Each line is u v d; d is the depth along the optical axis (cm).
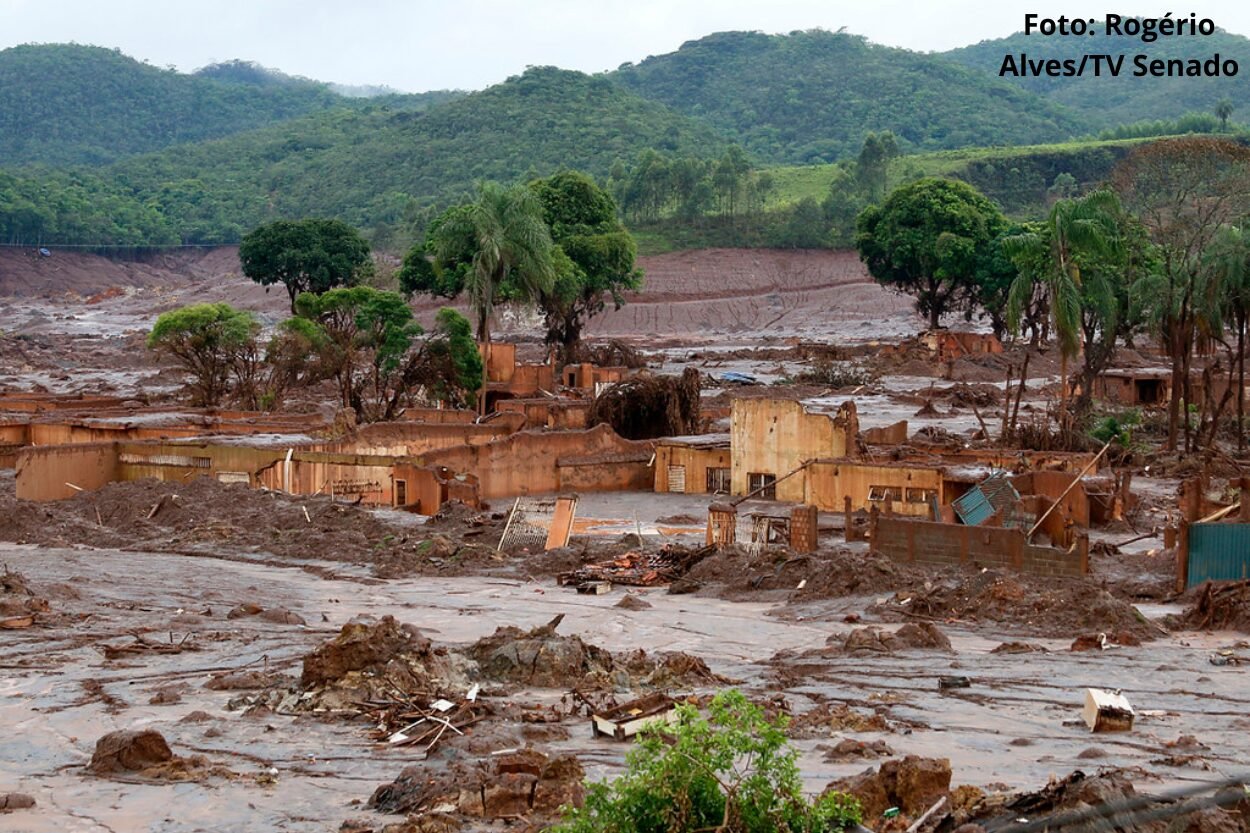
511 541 5050
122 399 9319
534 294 9812
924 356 13662
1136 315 9025
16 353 15075
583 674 2822
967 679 2903
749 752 1534
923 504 5553
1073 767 2180
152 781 2144
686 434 7825
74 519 5650
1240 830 1545
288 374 9100
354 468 6078
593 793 1509
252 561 4988
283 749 2330
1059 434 7281
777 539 4756
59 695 2791
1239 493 4866
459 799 1934
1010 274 14175
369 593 4316
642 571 4534
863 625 3694
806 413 6153
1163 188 7962
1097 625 3556
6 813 2005
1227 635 3525
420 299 19512
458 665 2803
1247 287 7550
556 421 7988
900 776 1859
